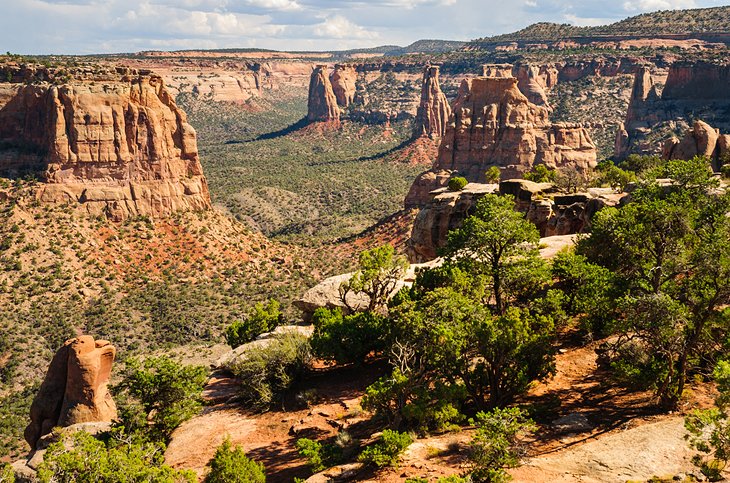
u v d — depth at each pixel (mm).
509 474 21281
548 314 33438
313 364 39250
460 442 25078
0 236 106375
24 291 98625
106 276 109750
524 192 66625
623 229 30453
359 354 36000
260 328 51406
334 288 47750
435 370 29312
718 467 20188
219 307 109125
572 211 61156
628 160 100000
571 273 36062
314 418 31969
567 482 20984
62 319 95062
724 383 21016
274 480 26859
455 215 71938
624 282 30672
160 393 34406
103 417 39531
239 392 37500
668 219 27125
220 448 25578
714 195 29531
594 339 33156
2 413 72688
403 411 26609
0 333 88812
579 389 28656
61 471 23047
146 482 22984
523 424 22609
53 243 109438
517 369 28156
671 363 25000
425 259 75250
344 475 24203
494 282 35375
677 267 27719
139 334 97062
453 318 29672
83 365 38906
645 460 21703
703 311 25562
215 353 91250
